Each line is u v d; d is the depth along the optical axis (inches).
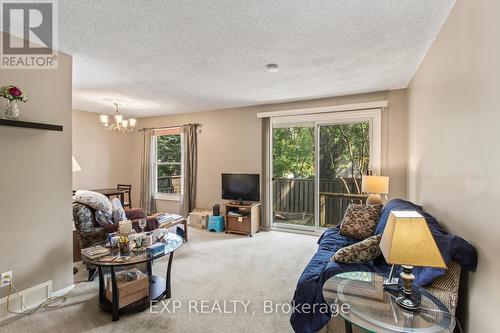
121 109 201.8
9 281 80.2
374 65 107.7
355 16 71.4
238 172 193.9
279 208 185.9
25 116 83.8
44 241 88.8
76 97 162.7
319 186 170.7
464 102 58.9
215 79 125.9
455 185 64.6
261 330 74.5
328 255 87.8
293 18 72.5
